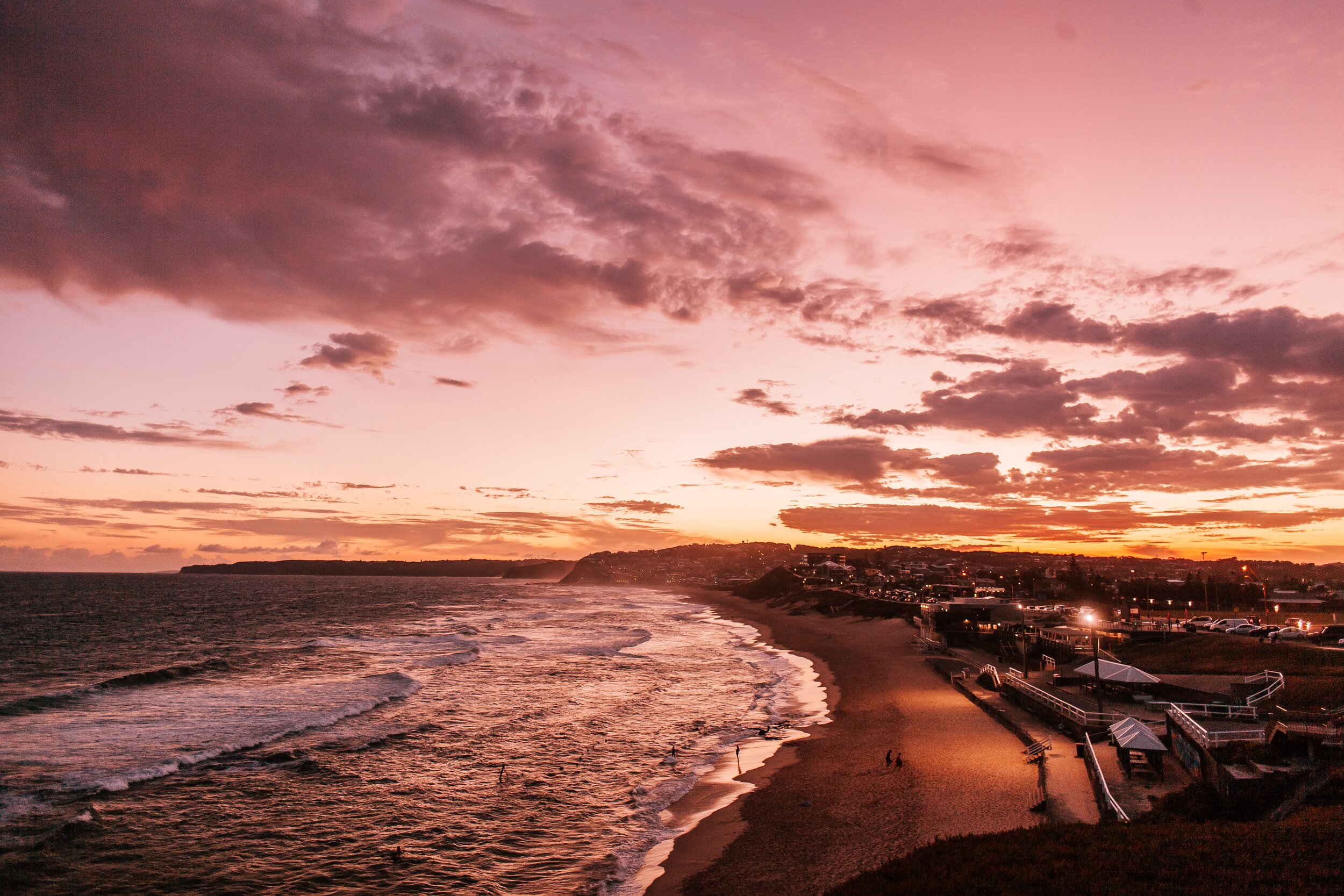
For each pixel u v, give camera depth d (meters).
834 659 70.88
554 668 64.88
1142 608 111.94
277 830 25.50
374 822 26.38
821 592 174.88
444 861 23.12
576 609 168.88
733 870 21.70
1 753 34.47
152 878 21.75
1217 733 26.00
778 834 24.34
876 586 193.12
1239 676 43.22
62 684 55.69
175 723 41.00
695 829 25.39
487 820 26.62
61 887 21.05
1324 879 14.94
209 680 56.53
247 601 175.25
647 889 20.88
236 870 22.38
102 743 36.44
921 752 33.28
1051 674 48.81
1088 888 15.71
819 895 19.17
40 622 110.62
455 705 46.88
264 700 48.16
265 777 31.12
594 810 27.61
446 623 119.44
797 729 40.22
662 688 54.34
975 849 19.14
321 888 21.28
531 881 21.59
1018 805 24.80
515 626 114.19
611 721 42.69
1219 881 15.31
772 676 60.50
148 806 27.55
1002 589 154.75
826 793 28.44
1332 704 32.72
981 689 48.19
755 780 30.73
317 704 46.66
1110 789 24.23
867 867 20.88
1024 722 36.91
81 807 27.09
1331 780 19.12
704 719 43.25
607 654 76.00
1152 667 48.50
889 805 26.31
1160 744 25.34
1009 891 16.05
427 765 33.31
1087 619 44.16
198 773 31.58
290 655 73.44
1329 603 105.31
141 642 85.62
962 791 26.92
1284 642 52.47
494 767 33.12
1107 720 31.84
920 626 92.62
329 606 162.50
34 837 24.25
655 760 34.31
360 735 38.38
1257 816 19.66
